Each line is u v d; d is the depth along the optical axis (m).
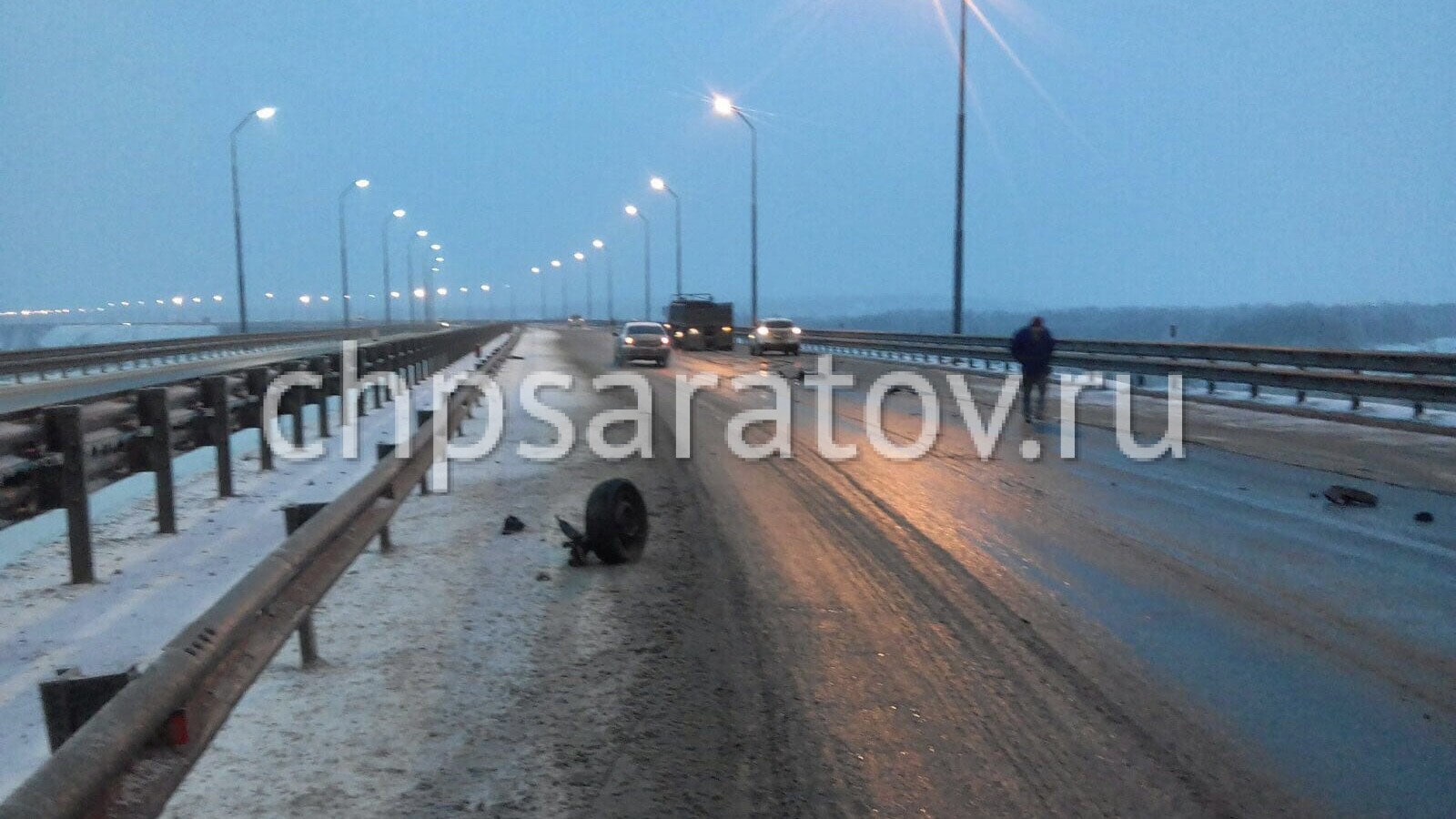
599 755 5.21
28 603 7.45
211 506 11.05
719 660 6.62
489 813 4.62
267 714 5.65
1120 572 8.72
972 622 7.38
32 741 5.21
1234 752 5.29
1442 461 14.62
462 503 11.76
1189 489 12.67
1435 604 7.81
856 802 4.77
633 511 9.20
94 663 6.23
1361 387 19.94
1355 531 10.27
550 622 7.36
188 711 4.18
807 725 5.61
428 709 5.77
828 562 9.11
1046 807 4.71
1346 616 7.52
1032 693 6.07
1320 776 5.03
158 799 3.70
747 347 63.00
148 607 7.39
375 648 6.77
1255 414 21.00
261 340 64.19
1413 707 5.87
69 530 7.96
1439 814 4.67
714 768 5.09
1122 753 5.28
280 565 5.41
